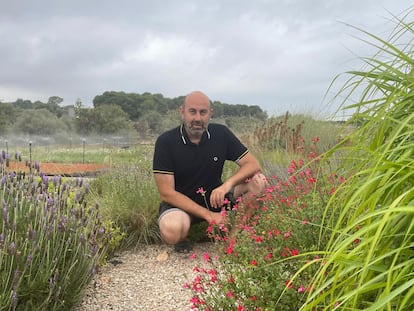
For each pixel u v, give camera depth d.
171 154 4.41
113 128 39.25
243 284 2.30
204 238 4.89
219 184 4.62
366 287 1.32
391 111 1.68
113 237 4.52
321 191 2.80
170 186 4.38
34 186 3.42
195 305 2.38
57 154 19.58
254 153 6.91
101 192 5.95
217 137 4.53
